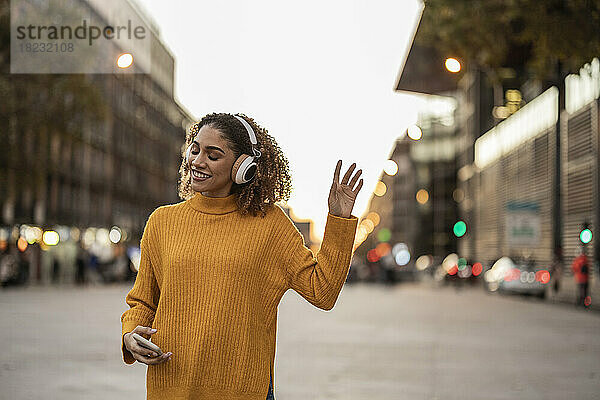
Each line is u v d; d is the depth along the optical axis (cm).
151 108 10112
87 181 7544
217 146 392
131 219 9250
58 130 3797
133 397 1013
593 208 4016
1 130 3725
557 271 3950
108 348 1541
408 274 8106
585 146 4144
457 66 2180
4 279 4516
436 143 12838
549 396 1072
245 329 386
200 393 382
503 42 1808
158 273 402
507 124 6253
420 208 13012
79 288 4644
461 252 8950
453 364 1382
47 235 5519
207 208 399
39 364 1309
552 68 1870
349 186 399
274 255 398
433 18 1816
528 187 5425
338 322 2291
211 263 387
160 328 387
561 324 2286
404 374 1254
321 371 1276
